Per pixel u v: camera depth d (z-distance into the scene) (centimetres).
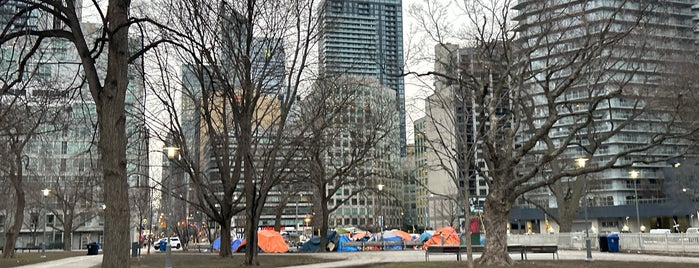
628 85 3141
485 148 2292
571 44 3122
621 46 2564
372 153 5316
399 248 4809
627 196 9369
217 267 2470
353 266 2420
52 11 1223
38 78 2034
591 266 2145
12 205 5678
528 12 2647
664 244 3108
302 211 12300
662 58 2988
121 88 1202
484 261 2211
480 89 2322
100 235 9462
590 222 9450
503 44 2412
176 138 2992
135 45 2255
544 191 8894
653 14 2456
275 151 2631
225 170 3142
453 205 8088
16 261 3334
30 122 2322
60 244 8488
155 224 10775
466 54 2680
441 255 3422
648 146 2194
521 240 4188
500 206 2220
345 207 12419
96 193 6406
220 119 3294
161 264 2775
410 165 6619
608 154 8394
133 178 6012
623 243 3406
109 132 1176
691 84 2539
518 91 2314
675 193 7975
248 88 2544
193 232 9269
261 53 2892
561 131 5894
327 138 3825
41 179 5819
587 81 2933
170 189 2364
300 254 3744
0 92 1345
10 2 1370
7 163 3644
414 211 11875
